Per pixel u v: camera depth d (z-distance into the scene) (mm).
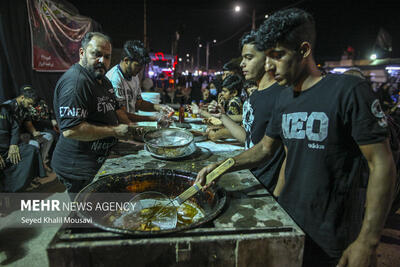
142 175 1274
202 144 2010
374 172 839
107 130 1600
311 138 971
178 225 1076
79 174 1696
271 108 1392
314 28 940
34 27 3885
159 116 2408
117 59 7379
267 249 844
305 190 1013
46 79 4289
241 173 1399
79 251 762
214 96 5449
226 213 996
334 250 990
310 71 965
